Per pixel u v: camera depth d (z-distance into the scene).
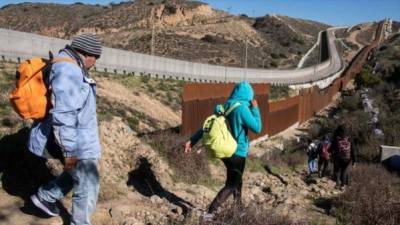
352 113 36.78
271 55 120.50
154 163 8.38
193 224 6.38
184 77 39.31
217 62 96.94
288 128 29.92
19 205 5.54
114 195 6.87
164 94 23.66
